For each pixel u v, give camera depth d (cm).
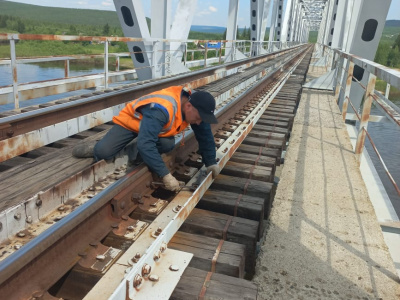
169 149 292
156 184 300
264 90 957
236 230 277
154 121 245
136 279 176
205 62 1408
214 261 232
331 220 329
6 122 388
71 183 259
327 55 2217
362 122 496
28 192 251
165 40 1124
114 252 213
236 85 932
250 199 328
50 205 241
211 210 324
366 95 488
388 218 396
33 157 439
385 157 1598
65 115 488
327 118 742
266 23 2559
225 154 362
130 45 1103
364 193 388
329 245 290
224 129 526
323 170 448
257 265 260
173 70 1242
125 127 284
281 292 235
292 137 590
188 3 1312
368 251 285
